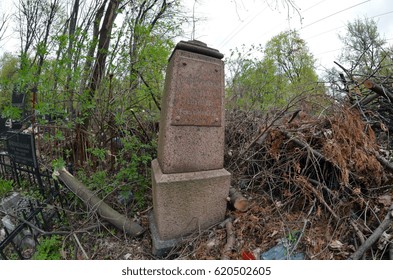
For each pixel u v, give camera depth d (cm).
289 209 221
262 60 627
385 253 157
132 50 301
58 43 289
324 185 207
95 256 211
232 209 241
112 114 312
